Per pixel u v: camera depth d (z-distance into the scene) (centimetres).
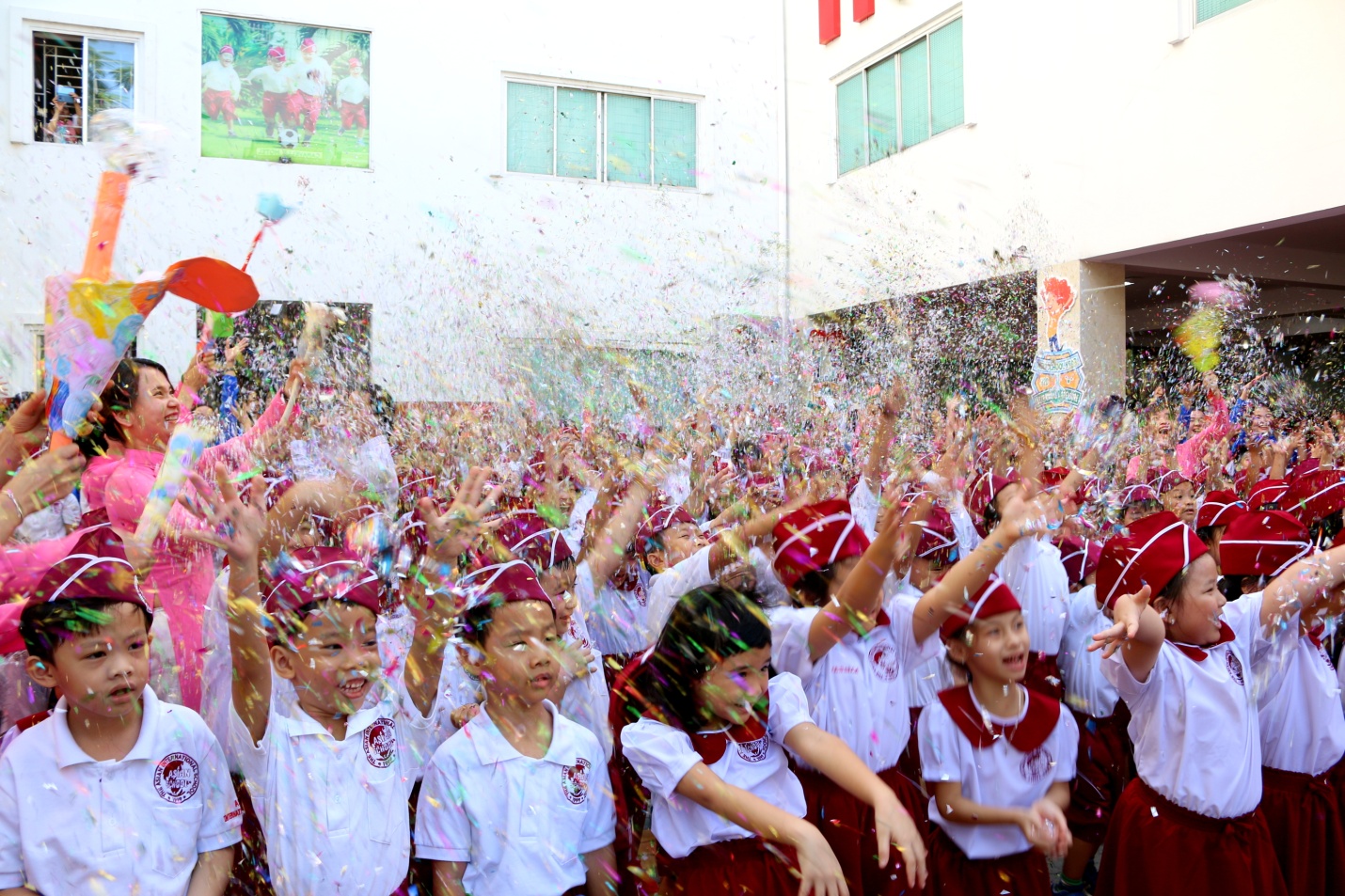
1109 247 697
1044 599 277
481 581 179
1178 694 196
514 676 171
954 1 803
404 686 188
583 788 178
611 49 867
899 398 319
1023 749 184
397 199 779
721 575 225
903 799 203
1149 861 199
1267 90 598
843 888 141
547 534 219
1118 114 686
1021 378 768
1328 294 796
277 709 172
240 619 160
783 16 957
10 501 177
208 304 188
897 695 204
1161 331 864
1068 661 277
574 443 404
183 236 711
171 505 203
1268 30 596
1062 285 729
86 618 143
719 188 904
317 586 165
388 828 171
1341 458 475
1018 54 754
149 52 706
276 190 740
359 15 767
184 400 260
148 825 151
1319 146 574
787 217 935
